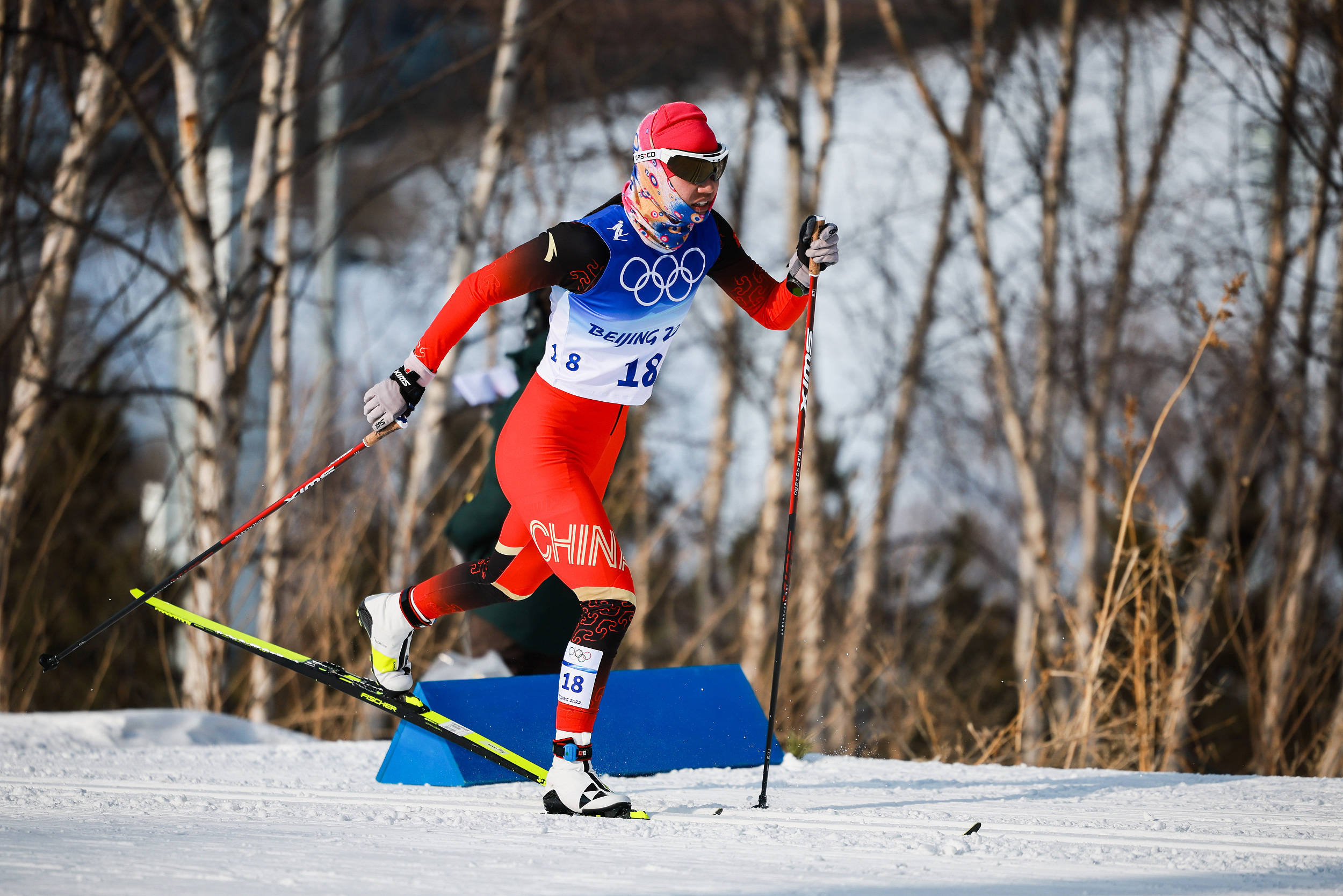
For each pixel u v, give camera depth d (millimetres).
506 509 17297
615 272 9906
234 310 27016
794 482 10781
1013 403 38469
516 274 9711
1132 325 40375
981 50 39750
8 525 26219
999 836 8812
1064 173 40031
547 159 36906
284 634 25578
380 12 33812
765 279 11227
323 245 29703
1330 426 30438
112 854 7559
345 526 25875
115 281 30938
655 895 6652
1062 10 40000
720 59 45531
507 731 12008
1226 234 34156
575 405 10312
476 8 36531
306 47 29453
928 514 53219
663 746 12938
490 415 17938
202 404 25344
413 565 26422
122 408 34500
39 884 6609
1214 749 22438
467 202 31203
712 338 42906
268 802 10227
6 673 25766
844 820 9445
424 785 11562
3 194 26109
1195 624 21047
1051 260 39719
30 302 25891
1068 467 45625
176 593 33375
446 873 7176
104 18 26109
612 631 9883
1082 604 25469
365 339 31234
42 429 26641
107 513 34938
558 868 7398
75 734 16359
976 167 38219
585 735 9867
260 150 26484
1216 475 33062
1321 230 31484
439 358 10016
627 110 39750
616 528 34188
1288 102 29328
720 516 43781
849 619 35438
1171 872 7602
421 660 26531
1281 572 28984
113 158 30938
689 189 9781
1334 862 8000
